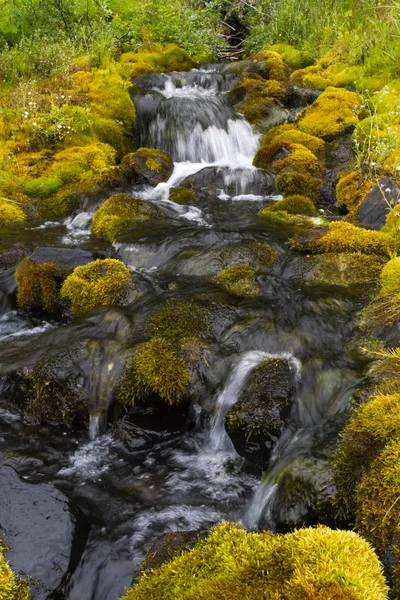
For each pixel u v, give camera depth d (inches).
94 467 145.4
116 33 450.6
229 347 167.0
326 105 351.6
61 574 108.5
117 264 206.2
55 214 280.5
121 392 157.6
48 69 375.6
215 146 363.6
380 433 112.0
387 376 139.9
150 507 131.2
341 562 88.0
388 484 103.0
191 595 88.0
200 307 183.3
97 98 358.0
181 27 495.5
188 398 157.3
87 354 166.4
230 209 283.1
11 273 221.1
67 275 207.6
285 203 277.7
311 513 112.1
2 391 169.2
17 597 101.3
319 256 213.6
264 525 119.0
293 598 82.3
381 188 239.1
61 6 427.2
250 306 184.9
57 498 123.0
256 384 147.5
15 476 128.8
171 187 305.7
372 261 208.2
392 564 96.0
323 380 152.0
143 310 185.3
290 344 166.9
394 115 308.2
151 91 382.0
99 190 295.3
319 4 476.7
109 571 112.4
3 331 200.2
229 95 403.2
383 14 409.1
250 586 86.4
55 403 161.0
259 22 534.3
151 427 156.1
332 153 323.0
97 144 330.0
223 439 150.4
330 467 116.3
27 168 302.5
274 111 382.6
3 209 274.8
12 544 111.3
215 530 106.3
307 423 142.5
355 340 168.2
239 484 139.0
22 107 331.3
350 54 398.9
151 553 108.8
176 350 163.5
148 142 366.3
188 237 233.6
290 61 449.4
